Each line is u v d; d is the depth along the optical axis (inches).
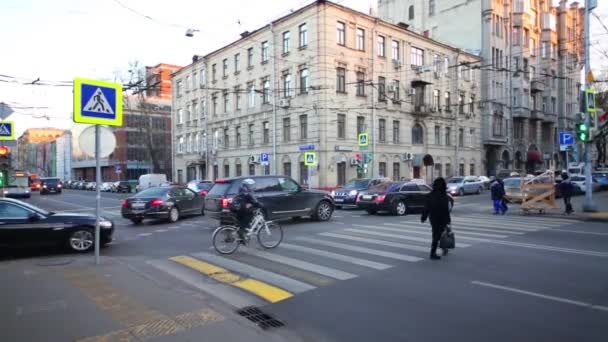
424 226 508.1
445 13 1788.9
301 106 1147.9
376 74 1229.1
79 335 162.4
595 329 171.2
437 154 1454.2
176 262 315.6
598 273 262.8
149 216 583.8
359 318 188.2
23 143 4557.1
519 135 1892.2
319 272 274.1
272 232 369.4
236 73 1417.3
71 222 363.3
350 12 1158.3
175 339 157.9
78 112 277.9
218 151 1529.3
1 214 343.0
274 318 190.7
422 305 204.4
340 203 789.2
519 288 230.5
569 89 2201.0
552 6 2064.5
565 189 624.1
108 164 2677.2
